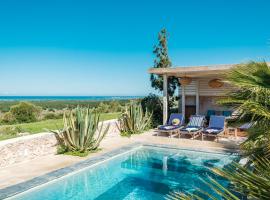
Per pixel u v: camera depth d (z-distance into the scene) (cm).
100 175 820
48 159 917
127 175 827
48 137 973
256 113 310
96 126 1016
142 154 1075
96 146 1038
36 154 927
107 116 1644
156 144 1175
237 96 355
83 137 977
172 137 1315
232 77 356
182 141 1221
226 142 1173
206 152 1075
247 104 323
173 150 1131
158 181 776
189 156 1045
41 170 797
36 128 1143
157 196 667
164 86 1478
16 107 1592
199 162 966
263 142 339
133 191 700
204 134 1207
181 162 969
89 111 1016
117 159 995
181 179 790
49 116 1753
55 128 1138
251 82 331
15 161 854
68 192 684
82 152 995
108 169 880
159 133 1430
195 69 1270
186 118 1830
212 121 1317
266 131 329
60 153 998
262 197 179
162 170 878
